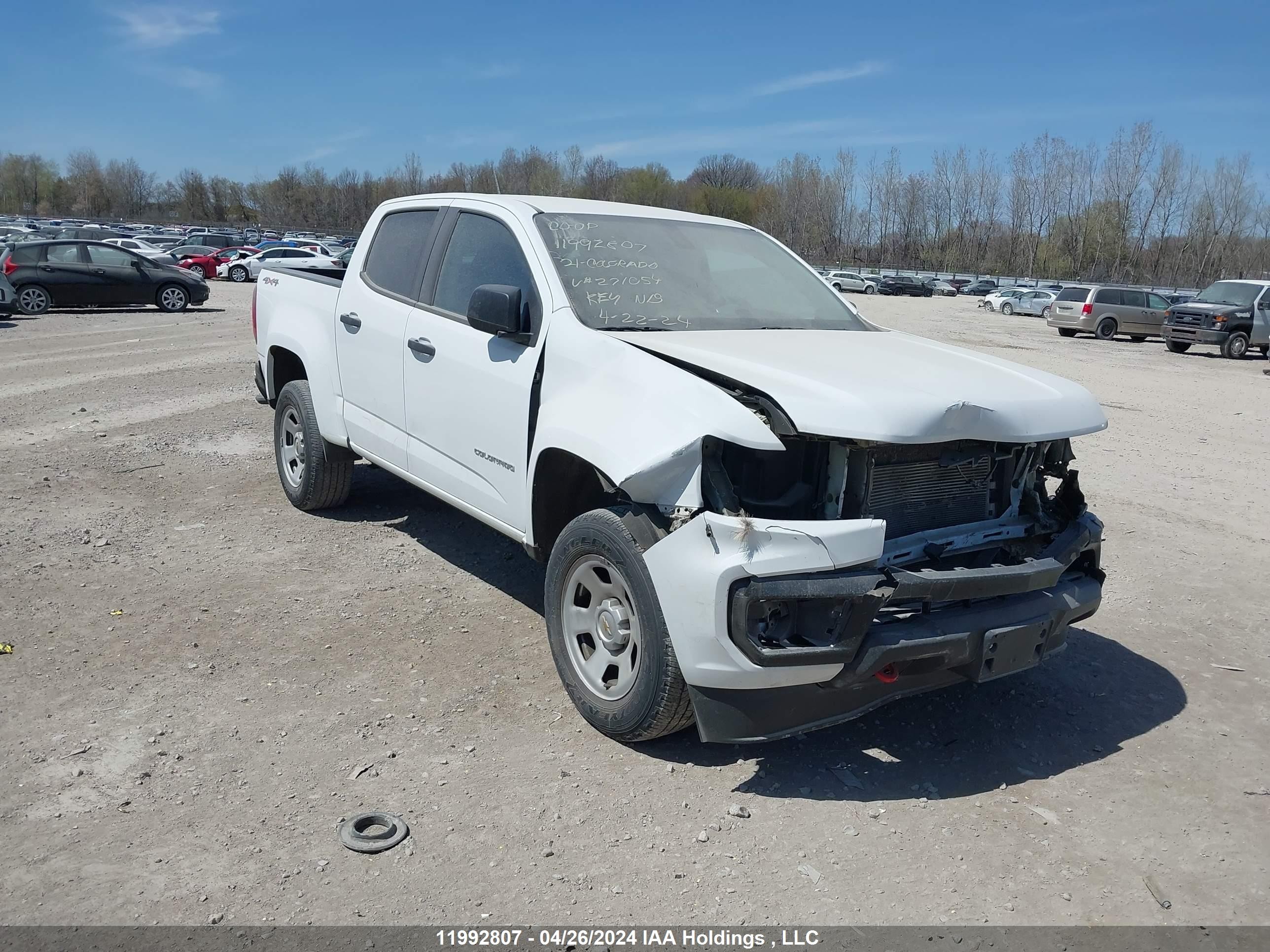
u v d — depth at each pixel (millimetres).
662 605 3211
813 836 3094
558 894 2734
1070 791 3467
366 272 5391
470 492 4445
